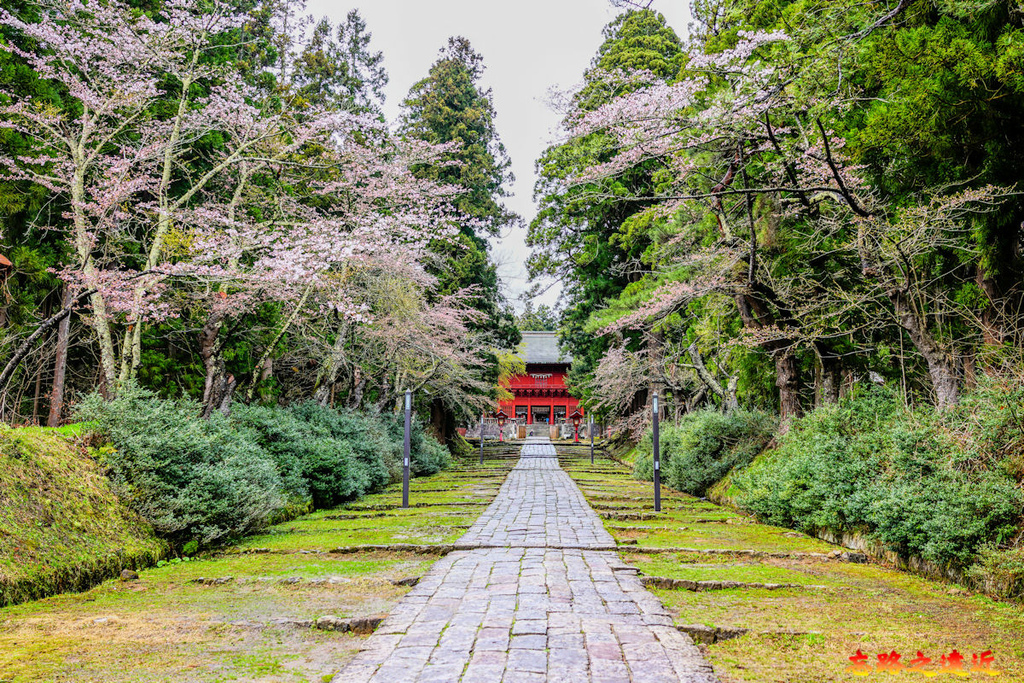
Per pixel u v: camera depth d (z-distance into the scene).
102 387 10.70
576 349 27.28
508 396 27.28
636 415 21.28
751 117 8.67
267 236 9.29
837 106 8.65
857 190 8.67
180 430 7.49
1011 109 6.66
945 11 6.92
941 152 7.36
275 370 17.80
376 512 10.49
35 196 10.21
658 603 4.69
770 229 10.52
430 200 14.10
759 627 4.20
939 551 5.45
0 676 3.35
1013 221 7.14
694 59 8.84
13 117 9.79
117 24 9.70
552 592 5.01
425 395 22.06
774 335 10.54
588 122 9.66
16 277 10.08
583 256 22.05
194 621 4.41
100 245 10.33
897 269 8.47
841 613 4.56
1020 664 3.50
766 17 10.78
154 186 10.45
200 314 11.41
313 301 13.76
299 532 8.35
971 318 7.88
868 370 12.03
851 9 7.11
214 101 10.91
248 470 8.30
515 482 16.23
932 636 4.02
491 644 3.73
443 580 5.44
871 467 7.17
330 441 11.79
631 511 10.50
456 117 24.34
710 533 8.21
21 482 5.71
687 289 11.62
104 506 6.41
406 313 15.48
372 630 4.24
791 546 7.26
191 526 6.96
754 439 12.62
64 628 4.24
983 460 5.78
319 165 11.98
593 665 3.38
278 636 4.10
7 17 8.76
